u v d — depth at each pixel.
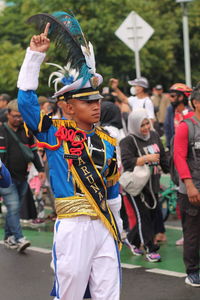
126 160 12.16
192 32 51.84
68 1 37.78
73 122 7.39
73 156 7.21
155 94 27.36
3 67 38.19
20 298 10.06
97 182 7.29
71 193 7.24
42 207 16.91
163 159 12.56
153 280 10.80
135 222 12.72
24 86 7.14
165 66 44.72
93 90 7.29
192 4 51.31
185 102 15.55
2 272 11.63
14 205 13.20
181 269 11.55
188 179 10.20
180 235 14.58
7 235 13.73
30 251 13.20
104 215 7.27
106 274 7.24
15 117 12.94
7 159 13.07
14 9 46.88
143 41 19.12
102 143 7.42
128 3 39.41
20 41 44.50
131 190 12.05
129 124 12.39
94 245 7.22
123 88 42.28
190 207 10.34
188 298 9.78
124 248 13.43
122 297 9.91
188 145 10.26
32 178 16.62
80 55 7.23
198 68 52.12
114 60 39.47
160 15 50.94
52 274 11.38
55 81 7.46
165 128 16.33
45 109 17.77
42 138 7.33
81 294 7.29
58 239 7.22
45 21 7.39
